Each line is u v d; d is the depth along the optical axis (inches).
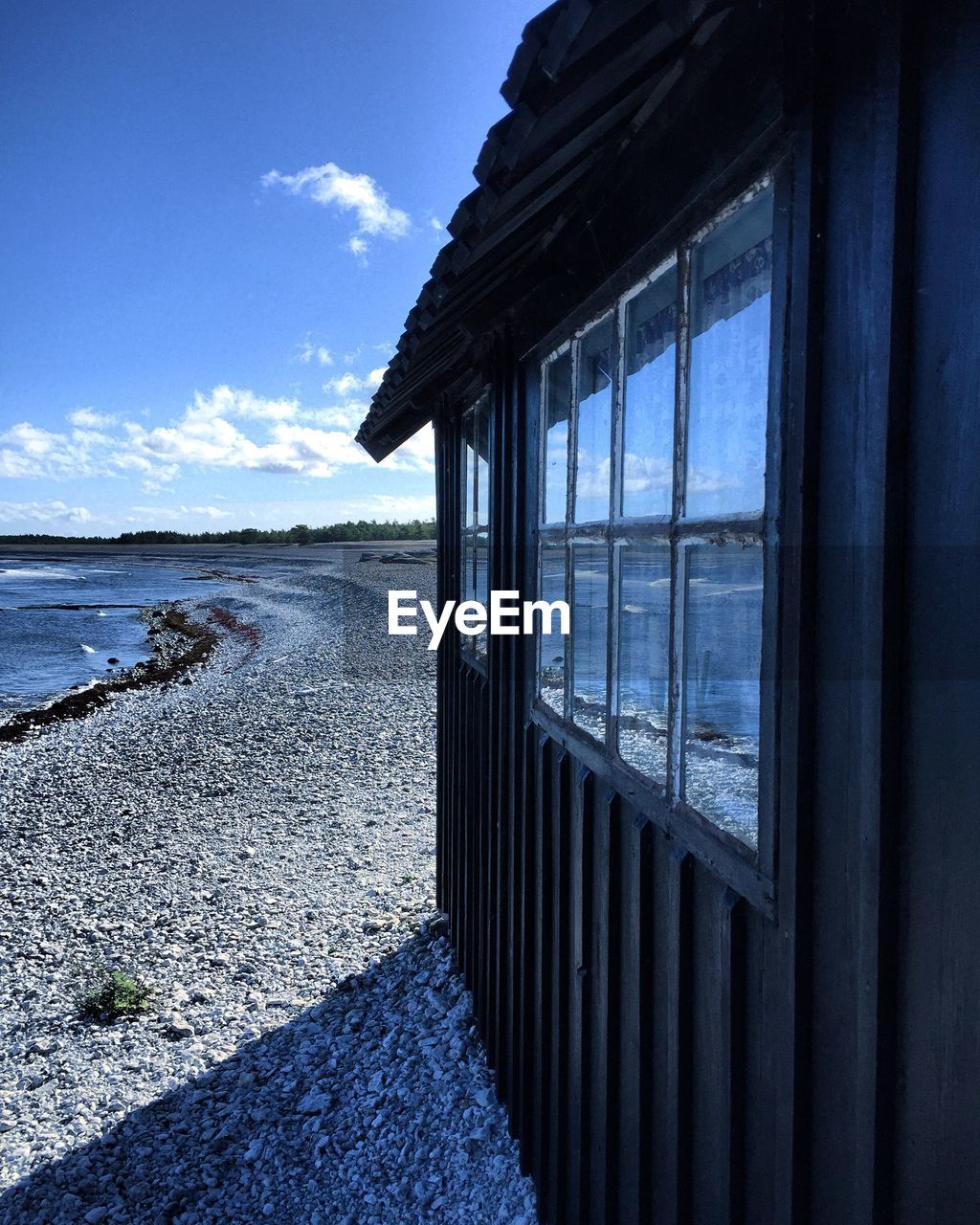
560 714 103.9
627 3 41.8
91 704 648.4
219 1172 139.3
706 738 63.2
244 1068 168.7
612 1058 84.9
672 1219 70.6
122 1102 161.0
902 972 40.8
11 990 208.5
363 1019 179.8
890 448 39.9
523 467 121.1
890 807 40.9
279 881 271.0
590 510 92.0
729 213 56.6
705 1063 64.5
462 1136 134.6
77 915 252.7
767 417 52.2
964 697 35.7
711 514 61.6
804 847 48.5
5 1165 145.0
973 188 34.6
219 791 385.1
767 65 48.6
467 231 71.6
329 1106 151.9
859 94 42.1
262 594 1756.9
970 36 34.6
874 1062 42.0
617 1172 85.5
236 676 743.1
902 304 39.4
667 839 71.2
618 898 83.7
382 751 438.6
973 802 35.2
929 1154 39.0
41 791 396.2
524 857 120.3
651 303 73.1
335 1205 127.8
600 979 89.0
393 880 263.1
